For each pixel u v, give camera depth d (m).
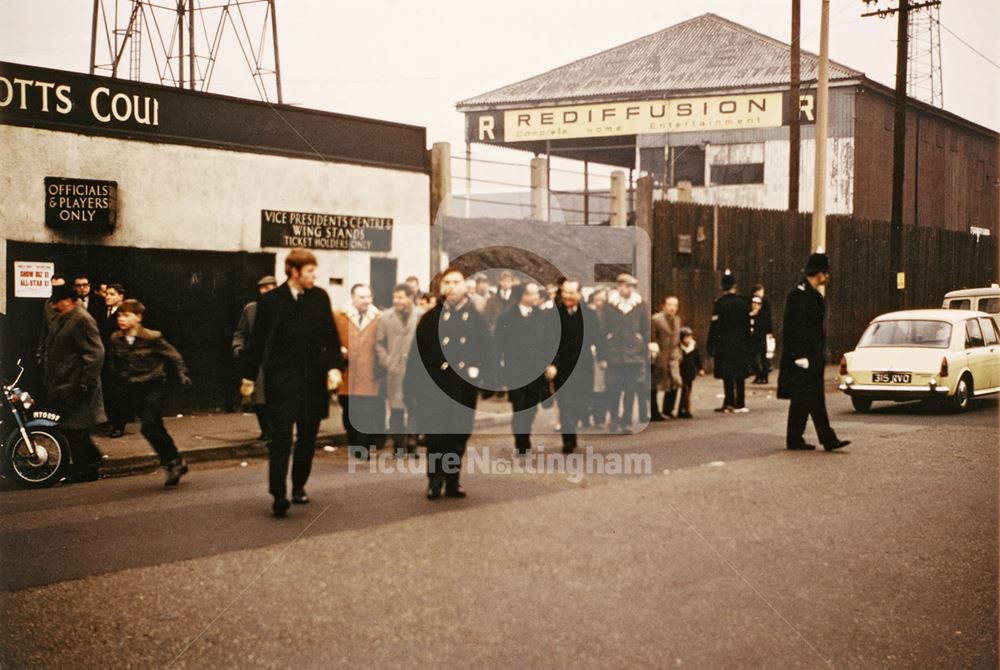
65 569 5.95
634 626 4.89
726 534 6.84
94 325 9.54
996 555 6.32
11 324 12.70
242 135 15.29
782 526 7.10
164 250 14.30
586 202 14.56
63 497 8.54
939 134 37.31
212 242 14.87
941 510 7.70
